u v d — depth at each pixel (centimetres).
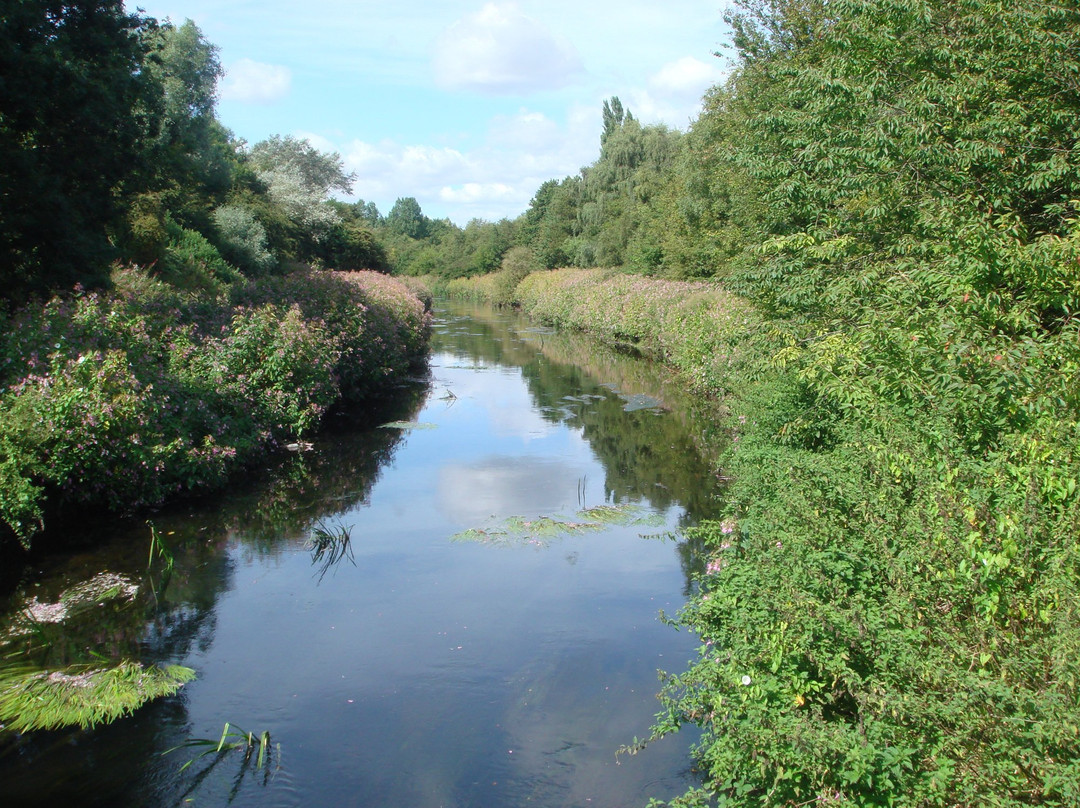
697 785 420
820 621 361
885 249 765
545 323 3797
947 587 359
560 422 1419
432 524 848
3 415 716
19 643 566
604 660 553
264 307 1272
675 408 1527
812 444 733
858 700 329
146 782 424
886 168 756
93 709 484
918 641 350
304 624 610
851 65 844
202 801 409
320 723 482
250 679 530
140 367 913
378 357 1669
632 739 464
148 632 591
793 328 812
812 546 432
